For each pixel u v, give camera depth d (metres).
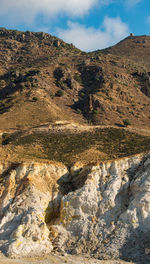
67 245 35.38
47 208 40.12
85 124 105.25
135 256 32.34
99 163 43.12
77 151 51.22
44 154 51.50
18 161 46.44
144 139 53.53
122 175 42.16
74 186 43.44
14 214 38.25
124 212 36.97
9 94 125.19
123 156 46.03
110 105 121.12
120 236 34.66
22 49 195.38
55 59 168.50
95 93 128.62
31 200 39.28
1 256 32.00
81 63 161.88
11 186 42.09
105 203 38.41
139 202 36.84
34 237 34.50
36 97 114.88
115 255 32.84
